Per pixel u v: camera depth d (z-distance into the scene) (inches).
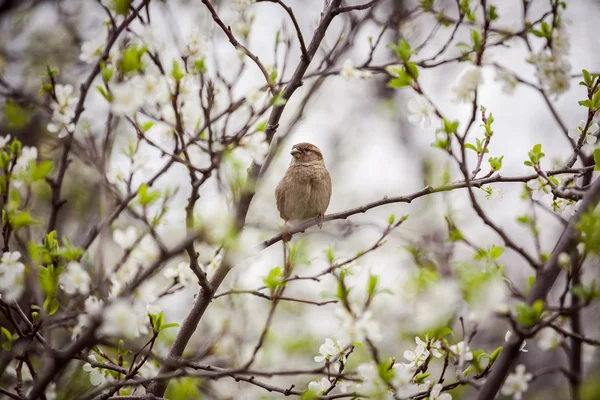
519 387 267.1
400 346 435.8
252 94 254.8
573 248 265.1
